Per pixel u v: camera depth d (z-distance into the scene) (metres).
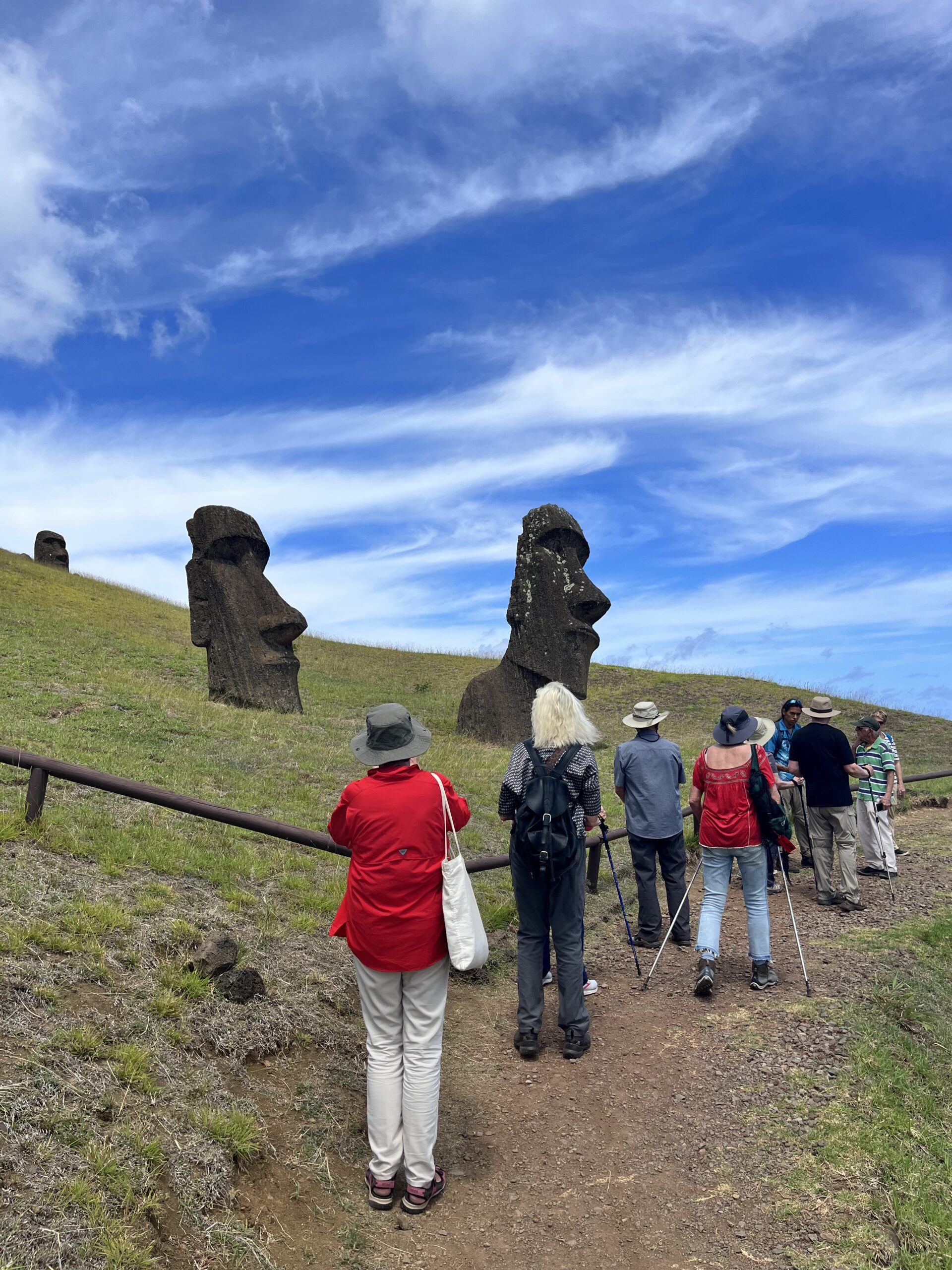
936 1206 3.97
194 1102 4.07
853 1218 3.85
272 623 17.91
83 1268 2.99
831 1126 4.52
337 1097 4.63
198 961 5.12
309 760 12.82
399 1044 4.02
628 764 7.65
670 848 7.68
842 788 8.59
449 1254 3.69
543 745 5.42
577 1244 3.79
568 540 18.64
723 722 6.56
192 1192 3.56
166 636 25.72
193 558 18.62
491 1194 4.12
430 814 3.94
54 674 16.47
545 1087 5.12
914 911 8.37
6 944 4.66
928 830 12.71
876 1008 5.97
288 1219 3.68
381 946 3.89
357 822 3.95
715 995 6.37
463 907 3.90
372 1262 3.58
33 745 10.12
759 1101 4.83
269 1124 4.21
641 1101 4.93
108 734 12.12
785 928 7.98
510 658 18.34
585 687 17.98
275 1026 4.95
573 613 18.05
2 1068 3.73
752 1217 3.92
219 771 11.04
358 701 21.84
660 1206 4.04
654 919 7.59
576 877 5.40
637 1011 6.16
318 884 7.51
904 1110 4.75
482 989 6.59
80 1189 3.24
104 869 6.25
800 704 10.29
